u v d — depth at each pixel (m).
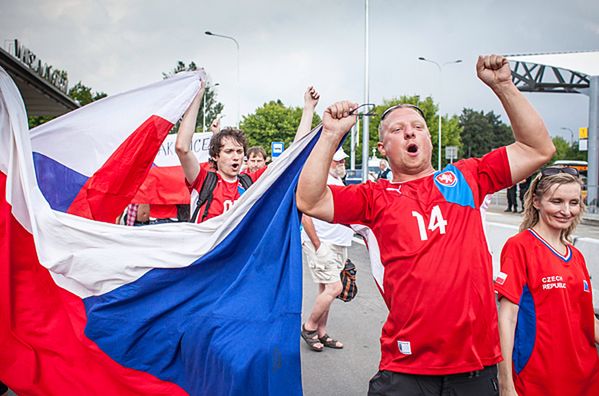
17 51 16.05
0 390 3.38
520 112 2.44
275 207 2.95
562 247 2.96
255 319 2.62
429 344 2.31
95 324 3.03
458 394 2.33
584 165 28.09
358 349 5.43
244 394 2.53
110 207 3.90
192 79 4.12
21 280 3.18
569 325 2.81
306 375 4.73
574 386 2.80
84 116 3.97
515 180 2.56
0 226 3.19
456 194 2.48
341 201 2.57
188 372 2.87
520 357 2.87
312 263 5.32
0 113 3.34
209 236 3.04
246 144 4.32
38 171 3.85
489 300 2.39
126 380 2.98
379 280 2.70
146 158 4.00
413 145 2.54
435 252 2.36
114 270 3.06
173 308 2.95
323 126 2.46
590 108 24.80
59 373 3.08
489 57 2.44
